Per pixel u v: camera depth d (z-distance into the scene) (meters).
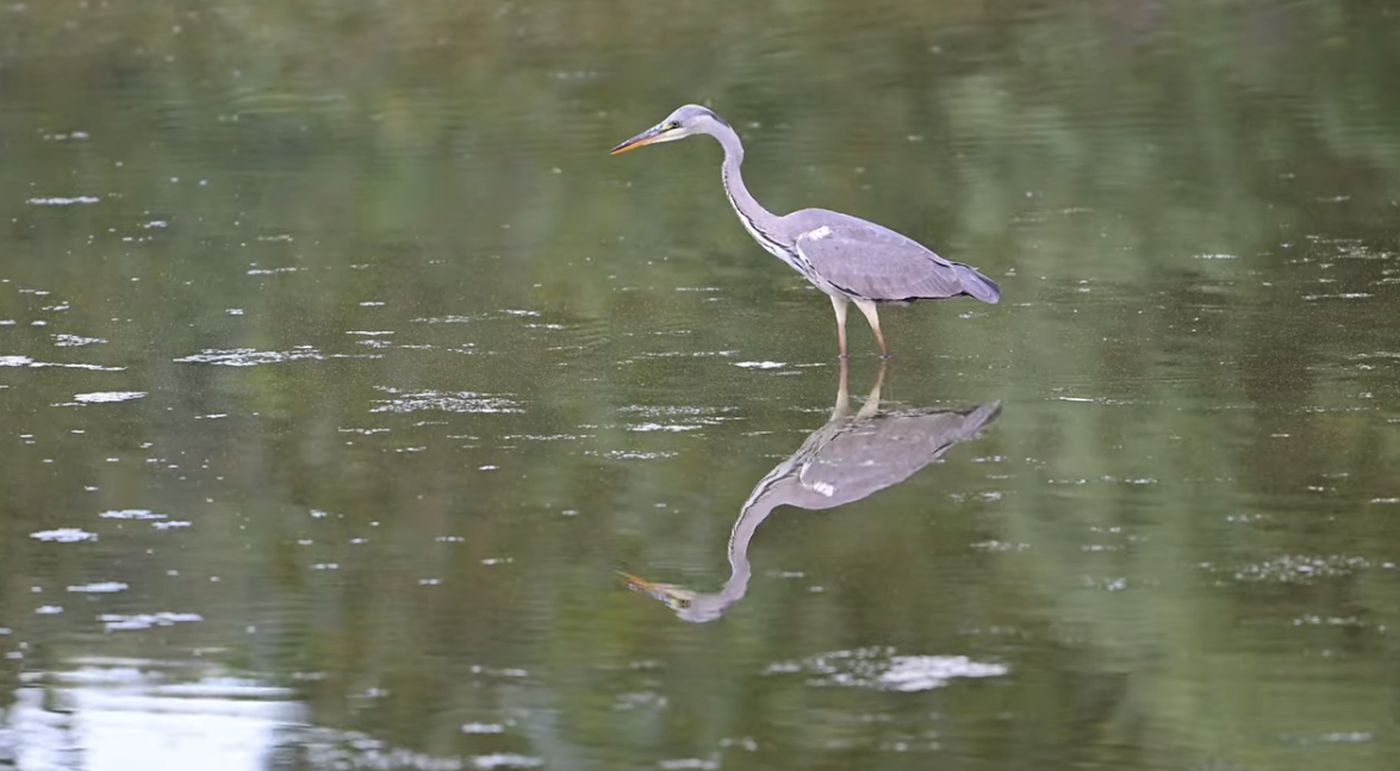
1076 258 16.84
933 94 24.88
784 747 7.74
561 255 17.56
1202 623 8.73
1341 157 20.56
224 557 9.95
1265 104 23.41
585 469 11.27
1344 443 11.31
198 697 8.34
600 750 7.74
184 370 13.75
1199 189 19.44
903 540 9.95
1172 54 26.66
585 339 14.52
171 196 20.34
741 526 10.22
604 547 9.98
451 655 8.69
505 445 11.77
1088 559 9.57
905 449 11.52
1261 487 10.55
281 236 18.52
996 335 14.38
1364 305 14.80
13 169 21.94
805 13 30.58
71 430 12.24
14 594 9.45
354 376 13.51
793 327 14.84
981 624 8.84
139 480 11.20
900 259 13.41
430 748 7.84
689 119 14.04
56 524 10.45
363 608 9.23
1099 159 21.03
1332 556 9.48
